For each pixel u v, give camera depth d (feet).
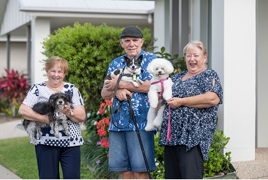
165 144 16.38
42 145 17.02
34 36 51.39
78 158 17.35
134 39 17.90
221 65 26.30
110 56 29.48
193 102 15.78
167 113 16.43
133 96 17.74
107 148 25.98
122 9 51.37
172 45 35.24
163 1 37.58
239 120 26.03
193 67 16.52
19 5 49.55
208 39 32.68
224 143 24.02
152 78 17.24
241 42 26.22
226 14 26.08
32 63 53.21
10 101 55.52
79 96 17.58
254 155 26.30
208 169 22.66
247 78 26.22
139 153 17.76
